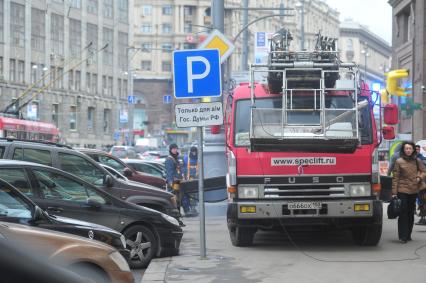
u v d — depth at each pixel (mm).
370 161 13297
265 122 13023
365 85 13641
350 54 162375
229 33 99188
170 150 22406
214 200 21062
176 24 132250
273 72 13203
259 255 13336
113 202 12125
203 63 12516
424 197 18609
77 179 11789
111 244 9852
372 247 14352
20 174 11094
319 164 13188
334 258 12883
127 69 94062
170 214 15320
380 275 11086
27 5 73438
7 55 71125
